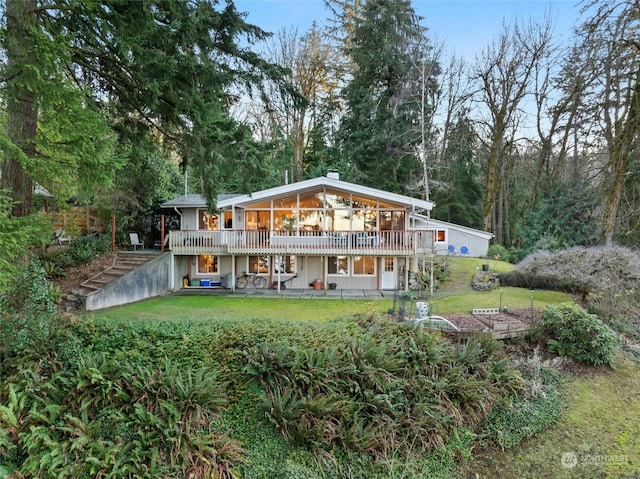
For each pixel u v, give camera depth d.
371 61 22.48
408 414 5.97
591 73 13.29
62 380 5.45
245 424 5.71
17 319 5.84
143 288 13.16
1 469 4.48
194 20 5.96
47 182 6.20
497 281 14.88
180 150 8.16
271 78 7.57
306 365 6.25
